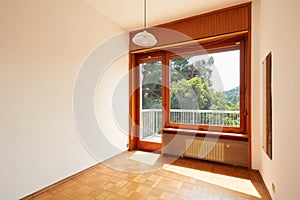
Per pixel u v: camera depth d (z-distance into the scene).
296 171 1.26
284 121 1.50
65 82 2.51
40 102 2.18
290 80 1.37
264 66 2.25
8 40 1.85
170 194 2.06
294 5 1.30
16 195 1.92
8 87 1.86
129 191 2.14
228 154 2.92
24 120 2.01
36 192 2.10
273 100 1.84
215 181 2.39
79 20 2.71
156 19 3.29
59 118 2.42
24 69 2.00
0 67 1.79
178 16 3.17
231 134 2.93
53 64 2.33
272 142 1.88
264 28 2.28
